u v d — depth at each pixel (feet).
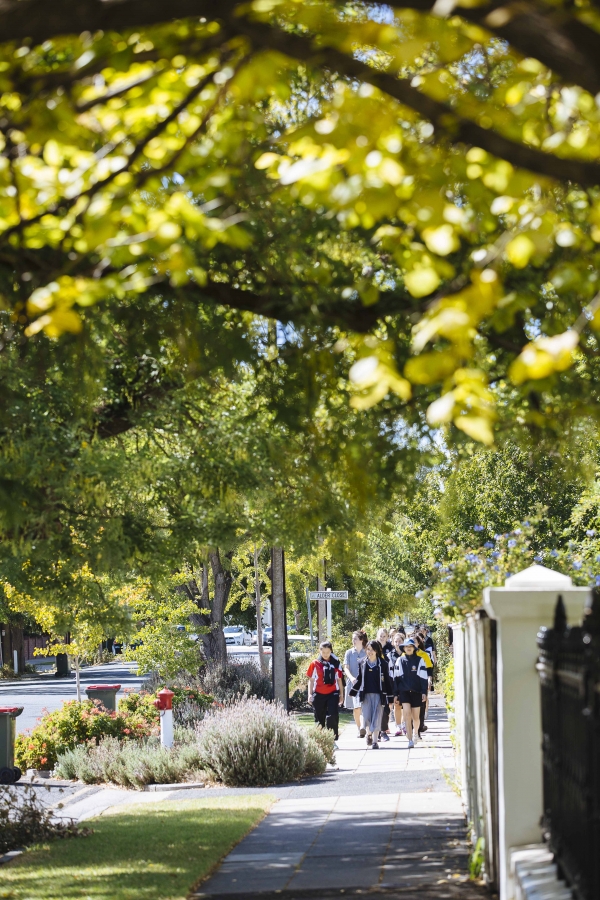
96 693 95.76
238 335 34.96
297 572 170.40
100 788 69.41
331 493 42.96
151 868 38.68
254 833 46.03
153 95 22.81
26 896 34.76
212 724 70.95
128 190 20.94
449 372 15.17
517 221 20.61
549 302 30.76
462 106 19.03
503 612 27.09
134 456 51.19
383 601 179.52
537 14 12.14
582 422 33.65
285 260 30.35
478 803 34.68
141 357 46.65
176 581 103.96
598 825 17.92
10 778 72.90
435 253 21.98
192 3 14.06
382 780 62.69
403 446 34.45
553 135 19.83
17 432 43.93
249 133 27.55
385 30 16.62
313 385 33.32
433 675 157.28
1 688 208.03
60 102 20.15
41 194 24.00
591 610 18.99
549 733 24.40
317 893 32.63
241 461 49.06
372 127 17.08
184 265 19.38
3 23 13.84
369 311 30.45
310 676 85.40
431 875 34.04
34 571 52.01
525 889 22.48
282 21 21.17
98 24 14.02
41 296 19.12
